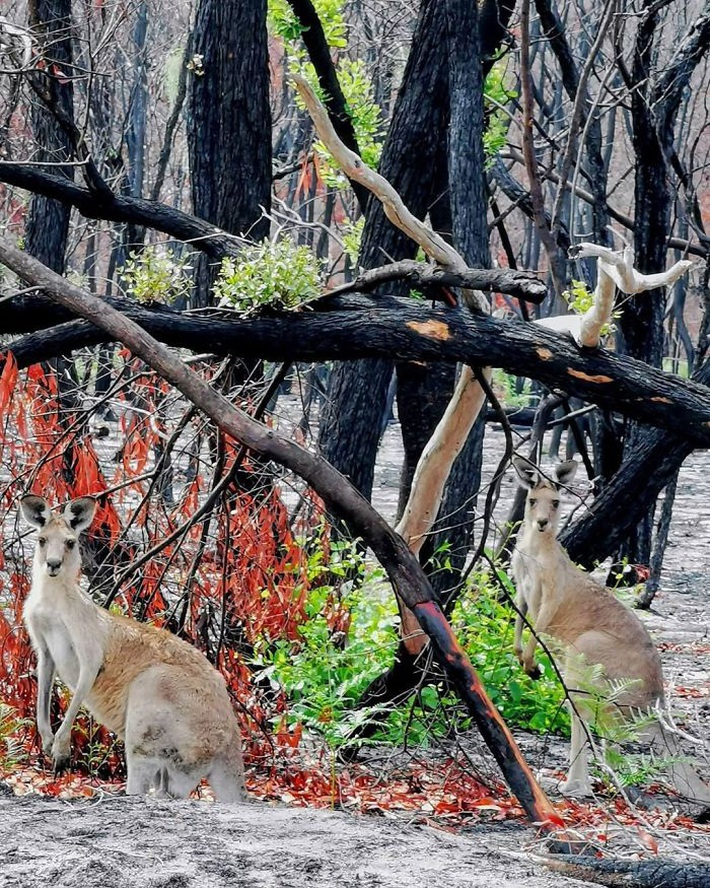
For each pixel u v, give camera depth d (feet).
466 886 19.17
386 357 32.76
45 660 28.71
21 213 78.33
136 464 35.58
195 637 33.71
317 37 53.26
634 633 34.47
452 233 48.08
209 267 45.85
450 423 35.24
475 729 38.58
